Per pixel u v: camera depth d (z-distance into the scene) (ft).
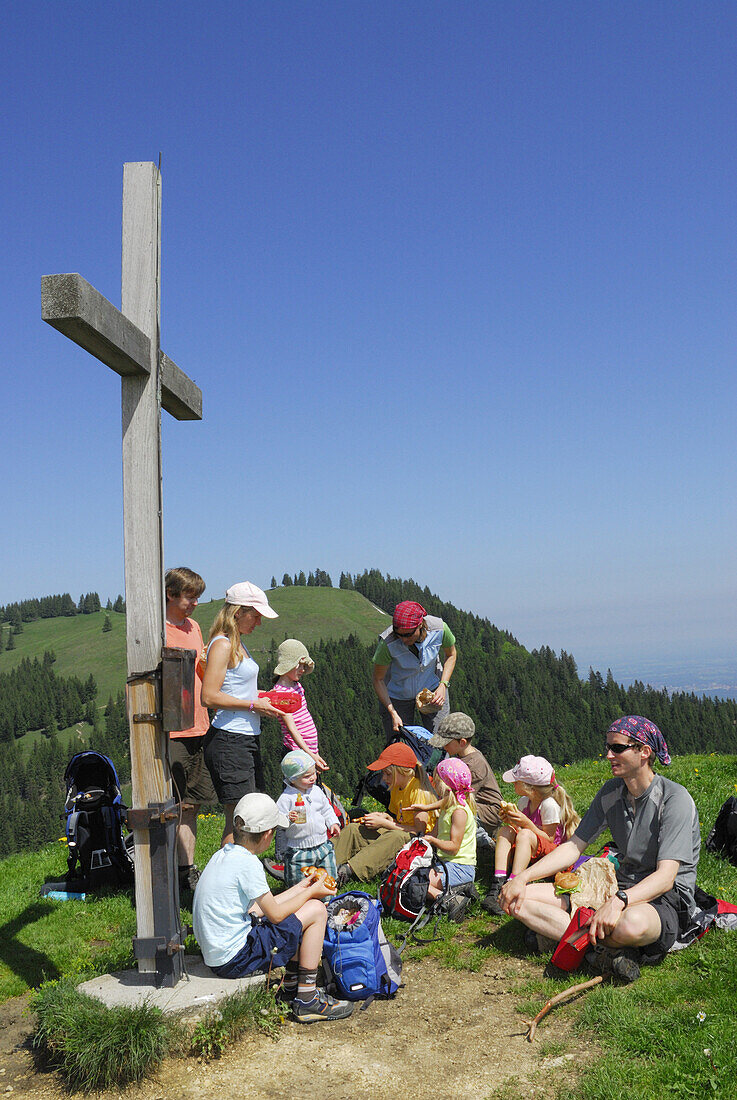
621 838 18.61
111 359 15.46
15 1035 15.96
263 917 16.56
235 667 20.56
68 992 15.05
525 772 21.83
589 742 552.00
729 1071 12.75
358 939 16.70
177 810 16.26
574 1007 15.96
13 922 22.84
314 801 22.38
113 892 25.32
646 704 590.96
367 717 517.96
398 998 17.08
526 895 18.75
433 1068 14.02
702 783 35.50
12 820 485.97
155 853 15.87
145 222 16.61
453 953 19.29
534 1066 13.91
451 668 29.63
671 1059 13.37
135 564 16.10
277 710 21.08
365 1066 14.14
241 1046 14.84
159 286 16.67
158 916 15.80
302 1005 15.89
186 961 17.20
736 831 24.48
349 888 23.15
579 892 18.24
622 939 16.67
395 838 23.89
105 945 21.01
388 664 29.63
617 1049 13.97
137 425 16.28
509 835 22.50
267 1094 13.37
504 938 19.93
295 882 22.18
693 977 16.34
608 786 19.16
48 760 558.97
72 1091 13.67
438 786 23.04
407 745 26.25
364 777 26.89
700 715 574.15
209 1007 14.94
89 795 25.81
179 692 15.85
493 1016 15.98
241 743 20.56
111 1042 13.64
